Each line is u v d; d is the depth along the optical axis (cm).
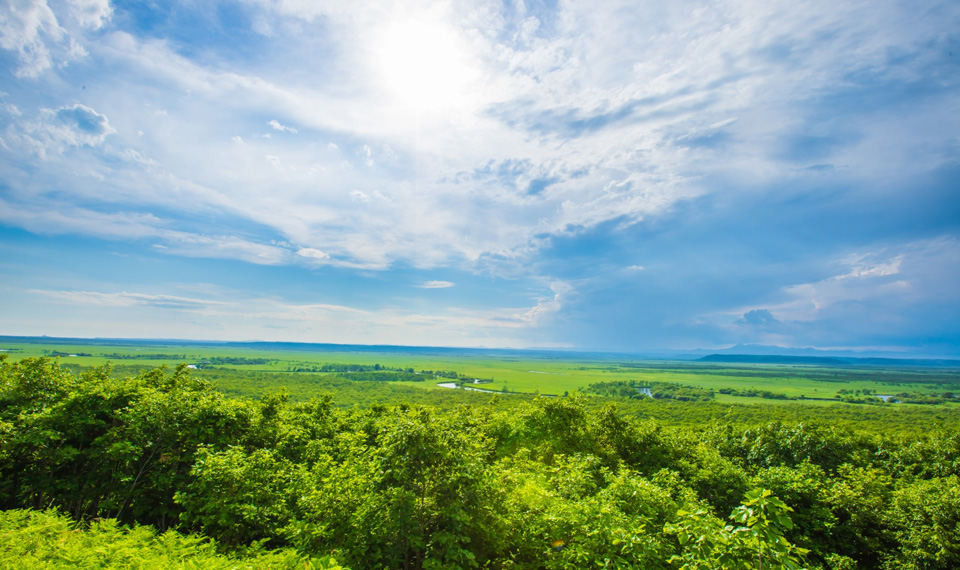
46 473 2234
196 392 2728
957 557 2067
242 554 1600
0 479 2258
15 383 2477
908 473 3347
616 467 3002
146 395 2419
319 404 4025
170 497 2288
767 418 10000
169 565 1241
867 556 2489
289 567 1276
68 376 2736
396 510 1401
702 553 845
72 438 2308
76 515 2264
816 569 2186
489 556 1658
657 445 3238
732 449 3825
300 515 1903
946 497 2258
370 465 1579
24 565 1237
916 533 2225
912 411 11569
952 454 3588
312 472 2089
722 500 2691
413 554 1628
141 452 2172
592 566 1296
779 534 781
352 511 1509
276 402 3253
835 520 2458
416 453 1428
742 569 801
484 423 3659
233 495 1770
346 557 1412
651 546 1244
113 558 1341
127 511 2372
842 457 3544
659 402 13262
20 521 1623
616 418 3350
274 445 2914
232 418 2545
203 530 1870
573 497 1841
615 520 1398
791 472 2758
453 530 1421
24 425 2147
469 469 1495
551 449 3022
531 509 1627
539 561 1499
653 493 1783
